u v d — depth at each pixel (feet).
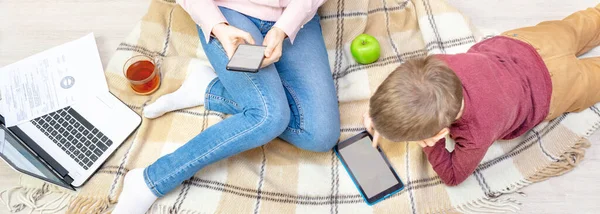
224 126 3.84
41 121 4.35
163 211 4.00
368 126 4.04
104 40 5.13
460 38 4.74
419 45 4.89
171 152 4.28
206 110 4.48
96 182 4.12
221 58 3.92
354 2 4.81
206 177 4.15
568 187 4.11
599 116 4.28
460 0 5.25
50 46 5.09
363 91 4.60
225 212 3.99
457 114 3.14
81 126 4.35
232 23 4.09
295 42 4.18
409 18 5.04
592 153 4.25
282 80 4.14
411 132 3.10
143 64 4.59
